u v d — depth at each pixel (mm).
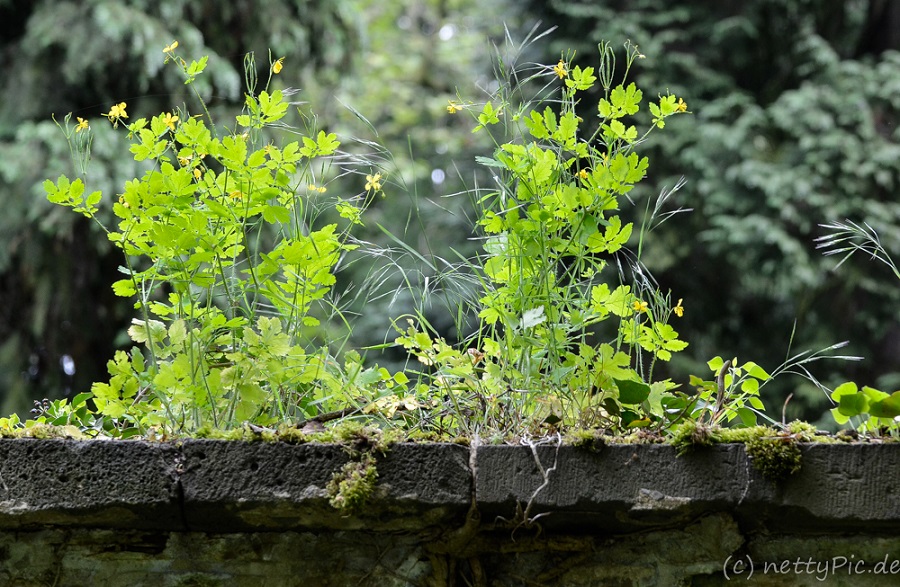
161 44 5410
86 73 5457
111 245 5582
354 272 6434
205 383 1656
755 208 6941
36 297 5555
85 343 5801
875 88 7270
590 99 7023
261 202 1709
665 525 1546
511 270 1786
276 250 1710
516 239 1747
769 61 7730
